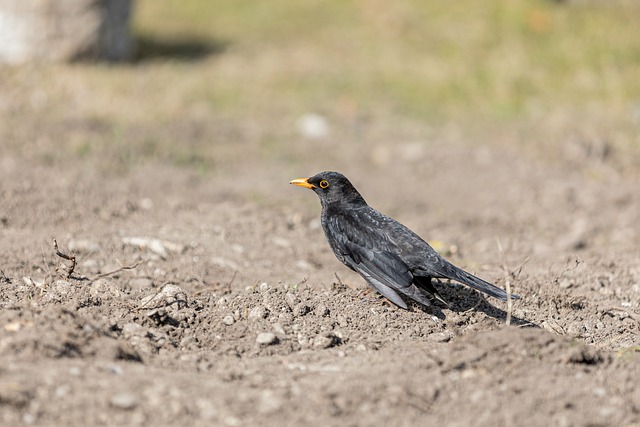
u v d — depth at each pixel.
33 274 9.92
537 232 13.80
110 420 6.60
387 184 15.95
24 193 13.09
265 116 19.09
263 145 17.55
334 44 23.61
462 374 7.60
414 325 9.11
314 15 25.69
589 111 19.14
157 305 9.06
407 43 23.48
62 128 16.81
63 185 13.73
